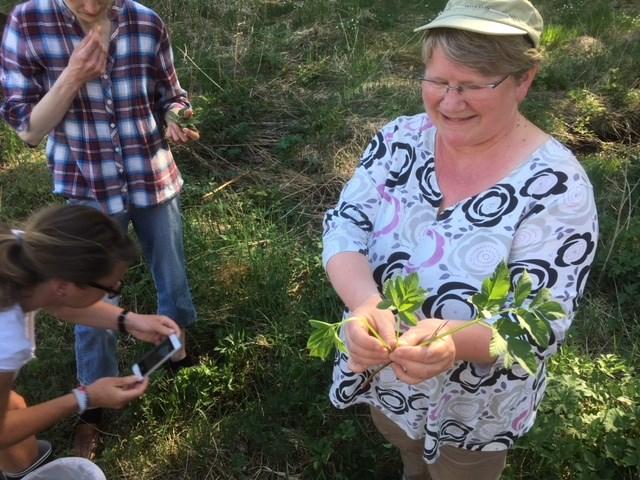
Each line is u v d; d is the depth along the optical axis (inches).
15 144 179.3
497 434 72.2
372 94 205.9
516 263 62.1
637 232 145.1
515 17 57.1
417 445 82.0
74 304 76.0
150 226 103.3
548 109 202.8
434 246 66.0
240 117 193.9
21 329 72.4
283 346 119.9
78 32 87.4
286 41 236.8
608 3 283.9
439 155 68.2
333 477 103.5
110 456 106.0
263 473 105.3
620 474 97.2
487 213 63.7
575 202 60.3
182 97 101.3
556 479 97.4
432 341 53.9
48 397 116.3
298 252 144.8
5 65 89.5
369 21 259.6
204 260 137.9
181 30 231.3
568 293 60.5
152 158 98.5
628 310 135.0
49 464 85.2
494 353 47.5
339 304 130.1
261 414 110.1
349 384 75.5
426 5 275.3
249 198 164.6
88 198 96.2
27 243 70.5
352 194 73.0
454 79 58.9
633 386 107.3
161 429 109.8
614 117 199.6
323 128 189.2
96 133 92.9
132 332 93.3
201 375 115.3
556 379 105.8
